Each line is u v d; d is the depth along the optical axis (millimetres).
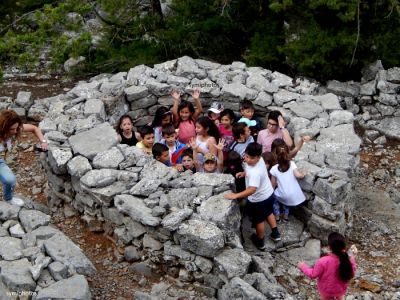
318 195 6590
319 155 7105
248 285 5320
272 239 6598
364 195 8203
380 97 10031
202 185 6316
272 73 9344
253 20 11562
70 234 6777
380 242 7098
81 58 11484
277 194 6695
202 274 5777
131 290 5988
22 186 7781
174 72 9328
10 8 12148
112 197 6266
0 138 6078
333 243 5305
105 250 6531
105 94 8602
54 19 9727
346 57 10195
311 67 10219
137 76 9031
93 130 7391
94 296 5883
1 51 9562
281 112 8242
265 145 7461
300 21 10344
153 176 6469
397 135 9602
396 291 6223
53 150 6902
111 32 11438
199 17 11336
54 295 5031
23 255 5539
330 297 5516
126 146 7047
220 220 5848
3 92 10891
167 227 5742
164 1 11305
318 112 8148
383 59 10484
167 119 7852
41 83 11352
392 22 10164
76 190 6777
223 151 7438
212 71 9289
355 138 7480
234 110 8789
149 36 11297
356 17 9961
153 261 6086
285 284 6168
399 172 8812
